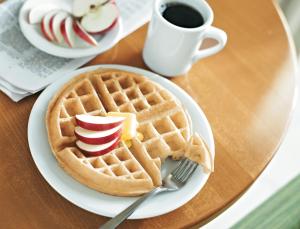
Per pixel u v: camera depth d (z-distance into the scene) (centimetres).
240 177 89
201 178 86
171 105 91
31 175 83
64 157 83
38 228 80
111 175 82
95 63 97
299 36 158
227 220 133
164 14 94
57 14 96
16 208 81
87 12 97
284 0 151
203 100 97
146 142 87
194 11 95
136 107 92
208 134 91
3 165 83
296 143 152
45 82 91
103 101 91
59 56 94
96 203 81
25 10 96
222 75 100
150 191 82
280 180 143
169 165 88
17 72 91
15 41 95
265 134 95
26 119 88
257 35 107
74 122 86
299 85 159
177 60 95
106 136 85
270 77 102
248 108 97
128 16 103
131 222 83
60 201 82
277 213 114
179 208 85
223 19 108
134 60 99
